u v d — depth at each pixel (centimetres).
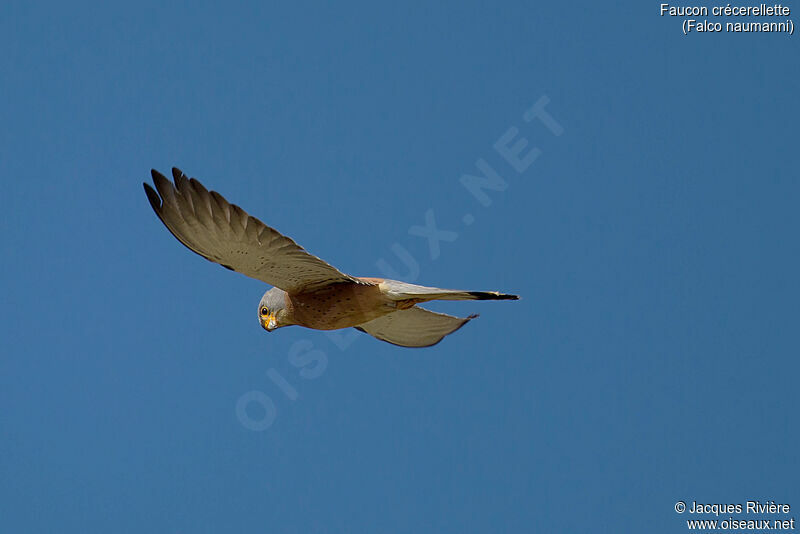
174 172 1113
